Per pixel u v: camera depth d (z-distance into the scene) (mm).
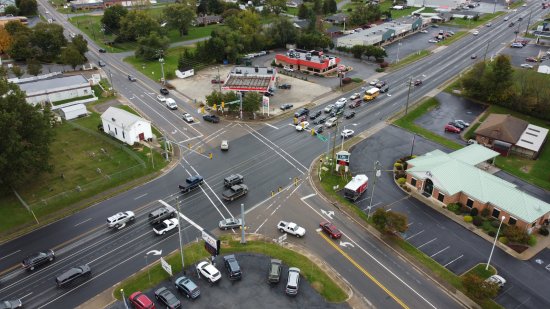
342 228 73750
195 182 84875
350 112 120562
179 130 111250
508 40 198750
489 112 125688
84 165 93250
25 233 71938
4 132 75875
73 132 109688
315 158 97312
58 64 168000
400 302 58531
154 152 99125
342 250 68375
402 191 85250
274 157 97500
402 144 104125
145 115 120562
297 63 160750
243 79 133000
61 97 130375
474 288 56375
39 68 150000
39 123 82750
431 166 83875
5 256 66625
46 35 168625
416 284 61781
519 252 68375
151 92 139250
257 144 103688
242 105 117188
